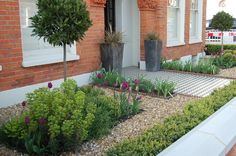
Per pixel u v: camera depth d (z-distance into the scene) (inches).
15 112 221.9
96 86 304.7
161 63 422.3
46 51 285.4
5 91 239.8
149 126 191.0
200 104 213.0
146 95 270.8
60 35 201.2
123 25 432.5
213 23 611.5
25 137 150.2
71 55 297.4
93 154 151.7
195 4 557.6
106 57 331.6
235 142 172.7
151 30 422.6
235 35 746.8
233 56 490.0
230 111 205.3
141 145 141.3
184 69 406.6
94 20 323.9
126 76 361.1
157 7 422.6
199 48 574.6
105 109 194.1
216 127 176.2
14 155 149.5
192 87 314.5
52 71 281.3
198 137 160.6
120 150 138.4
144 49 413.1
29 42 271.3
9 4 235.9
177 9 486.6
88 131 164.7
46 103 155.9
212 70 387.9
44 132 153.6
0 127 174.7
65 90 166.4
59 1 198.7
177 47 487.2
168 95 272.5
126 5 433.4
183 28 498.0
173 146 147.7
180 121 178.7
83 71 316.8
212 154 146.6
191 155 141.2
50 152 150.9
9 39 239.0
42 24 201.3
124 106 207.8
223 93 249.9
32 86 262.4
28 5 265.4
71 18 201.3
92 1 316.8
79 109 156.3
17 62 247.3
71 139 151.8
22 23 262.8
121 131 182.1
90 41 322.0
